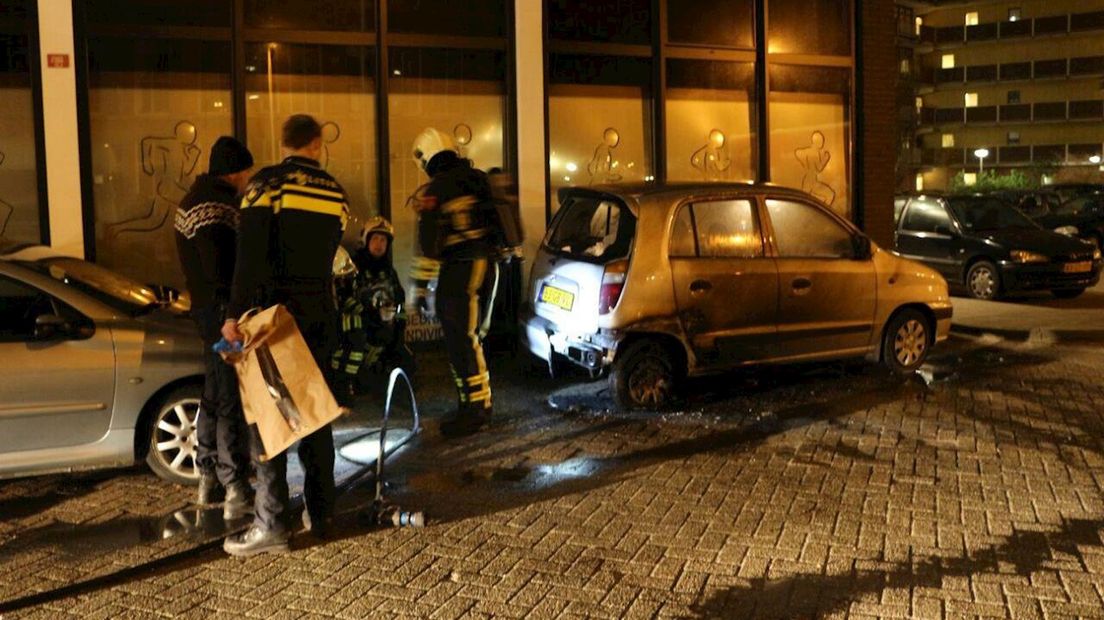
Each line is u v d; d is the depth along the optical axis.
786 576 4.73
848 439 7.13
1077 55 52.59
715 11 11.15
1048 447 6.90
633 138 10.91
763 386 8.77
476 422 7.29
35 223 8.74
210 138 9.29
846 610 4.36
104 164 9.01
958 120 56.16
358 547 5.14
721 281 8.02
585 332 7.79
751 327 8.18
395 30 9.77
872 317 8.80
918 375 9.24
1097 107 52.44
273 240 4.86
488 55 10.20
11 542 5.26
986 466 6.48
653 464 6.57
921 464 6.53
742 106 11.43
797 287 8.35
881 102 12.12
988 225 15.05
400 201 9.97
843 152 12.08
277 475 5.03
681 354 8.03
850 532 5.30
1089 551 5.02
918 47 54.94
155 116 9.12
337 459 6.72
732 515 5.58
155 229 9.21
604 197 8.12
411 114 9.96
